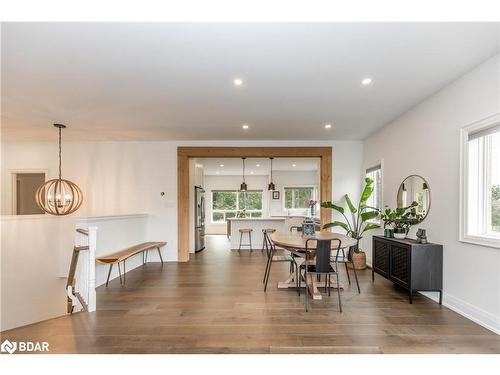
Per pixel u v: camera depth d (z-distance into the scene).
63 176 6.00
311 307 3.20
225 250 7.50
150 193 6.02
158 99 3.53
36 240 4.25
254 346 2.33
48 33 2.12
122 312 3.08
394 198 4.48
